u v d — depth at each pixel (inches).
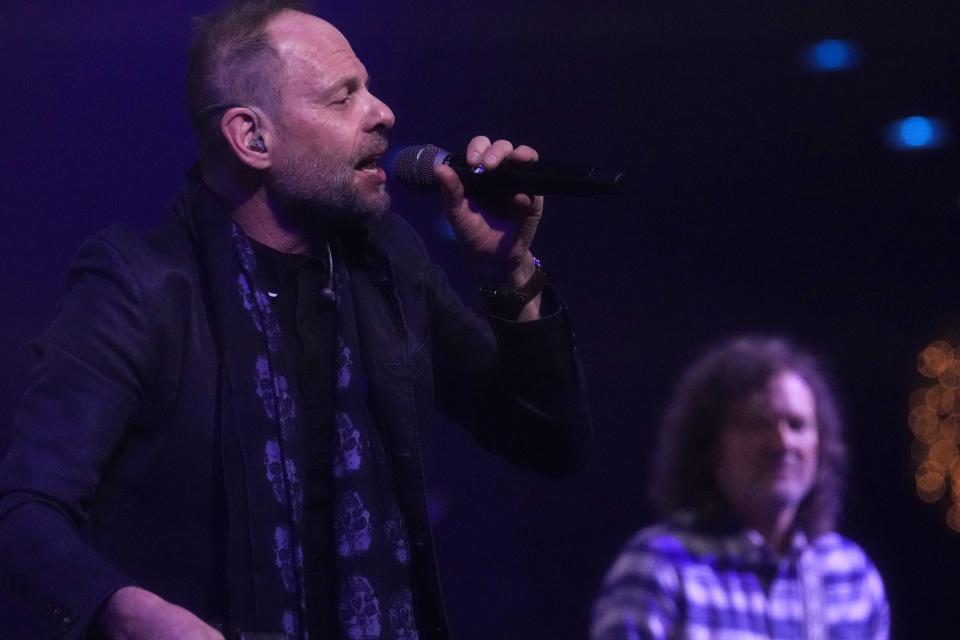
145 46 616.1
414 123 768.9
